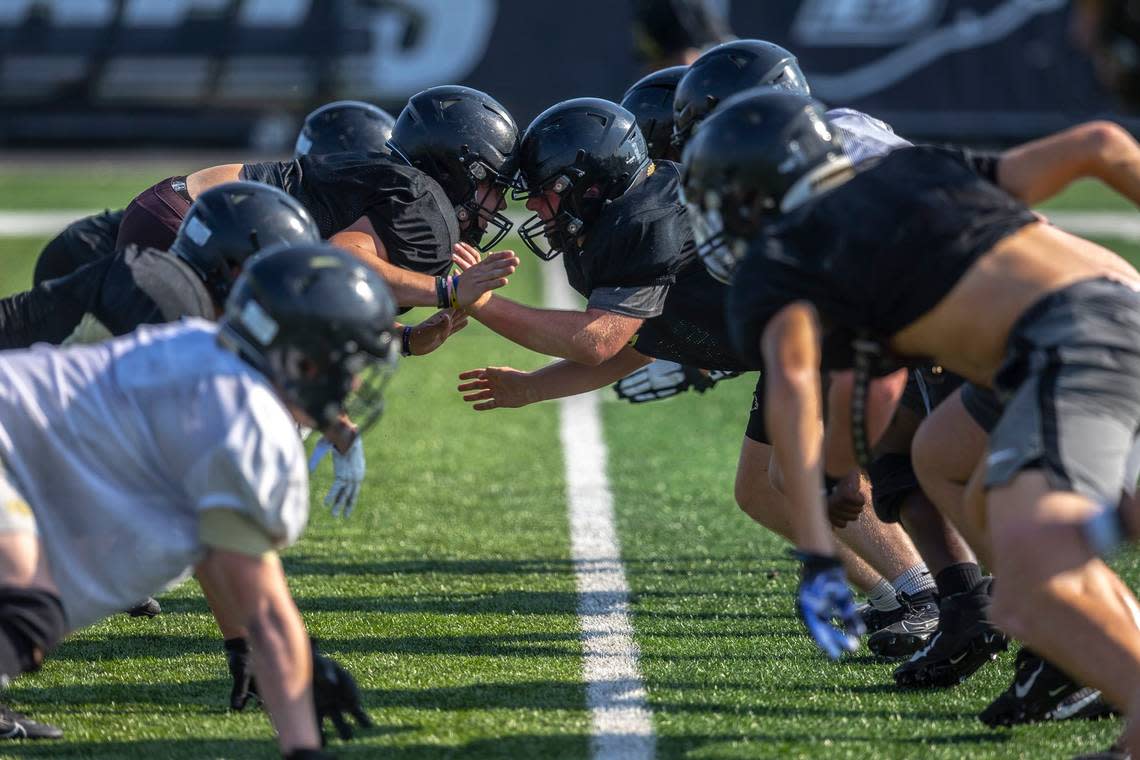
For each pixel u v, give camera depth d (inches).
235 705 459.8
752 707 460.4
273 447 342.0
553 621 562.3
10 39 2410.2
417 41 2383.1
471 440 914.1
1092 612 337.7
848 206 375.9
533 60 2361.0
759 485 557.6
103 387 354.9
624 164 534.6
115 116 2444.6
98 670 507.5
